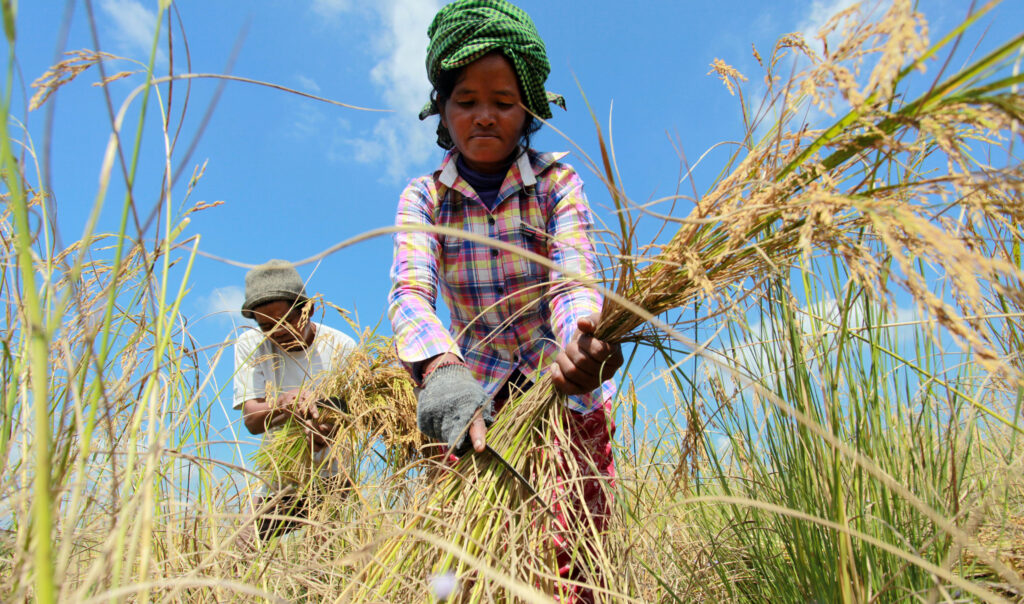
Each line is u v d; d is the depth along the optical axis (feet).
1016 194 3.02
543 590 4.42
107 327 2.65
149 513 2.92
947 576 2.59
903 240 2.90
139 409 3.09
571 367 4.82
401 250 6.16
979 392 3.92
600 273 4.81
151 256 3.72
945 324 2.53
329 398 8.78
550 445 4.93
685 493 5.23
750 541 5.11
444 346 5.41
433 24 6.36
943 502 3.92
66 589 3.40
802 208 3.42
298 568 4.77
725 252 3.97
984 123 2.61
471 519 4.56
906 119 2.87
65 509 3.79
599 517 5.62
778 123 3.63
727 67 4.21
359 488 6.30
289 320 9.70
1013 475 4.21
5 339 3.52
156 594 4.08
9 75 2.07
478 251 6.38
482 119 5.93
